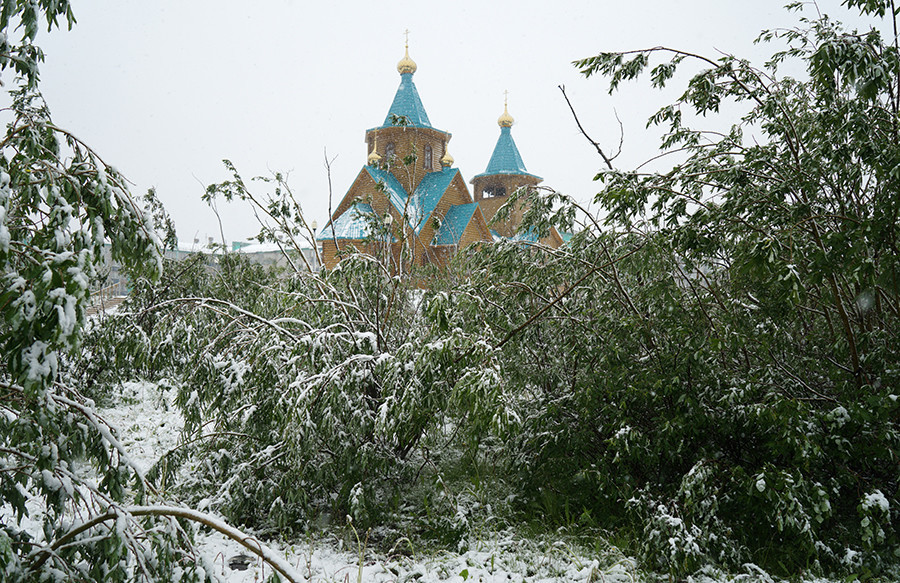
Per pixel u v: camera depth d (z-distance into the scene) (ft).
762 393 14.94
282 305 18.54
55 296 5.89
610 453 15.67
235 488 14.84
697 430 14.29
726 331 14.16
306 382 14.93
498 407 13.33
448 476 18.04
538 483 16.76
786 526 12.76
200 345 16.55
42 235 7.06
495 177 120.47
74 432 8.71
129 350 16.39
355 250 20.48
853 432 13.52
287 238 20.85
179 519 9.23
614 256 16.80
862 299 13.89
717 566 12.94
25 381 5.82
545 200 18.04
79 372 21.45
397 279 18.45
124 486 9.01
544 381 18.16
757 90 16.58
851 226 13.14
